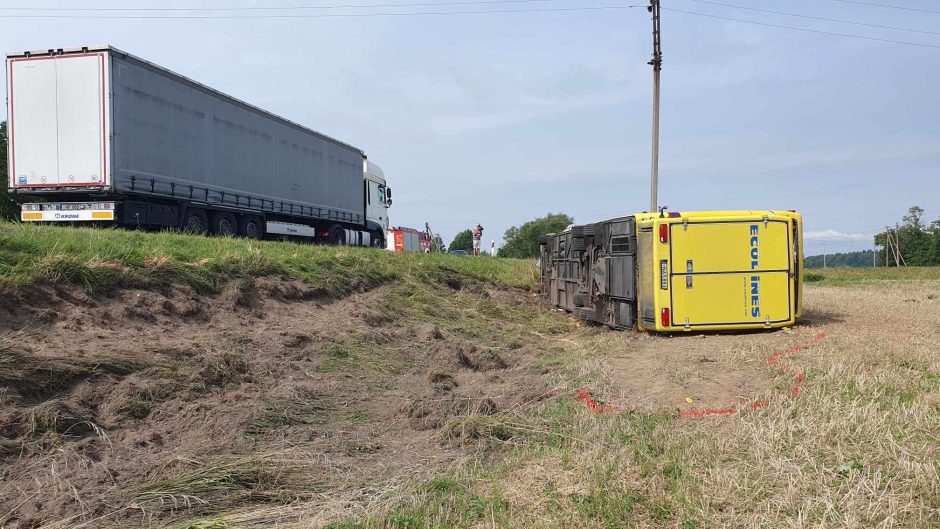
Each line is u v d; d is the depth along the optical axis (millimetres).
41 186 15930
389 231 40875
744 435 4992
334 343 8883
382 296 12469
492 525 3777
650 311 10500
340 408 6699
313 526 3955
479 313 13734
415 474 4914
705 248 10227
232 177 20312
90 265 8156
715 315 10219
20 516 4137
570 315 14953
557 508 3996
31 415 5145
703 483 4164
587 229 12852
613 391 6957
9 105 16047
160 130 17266
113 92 15727
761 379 6914
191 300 8773
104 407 5691
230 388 6707
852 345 8250
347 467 5098
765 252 10242
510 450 5402
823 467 4199
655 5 25750
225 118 20016
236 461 4980
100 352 6516
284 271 11320
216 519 4102
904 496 3721
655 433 5238
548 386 7484
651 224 10430
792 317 10312
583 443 5207
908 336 9023
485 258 22875
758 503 3850
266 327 8930
